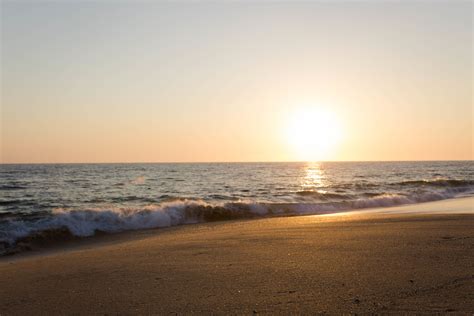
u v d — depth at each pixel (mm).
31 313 5551
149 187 40469
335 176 62125
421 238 9984
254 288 6195
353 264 7441
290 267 7387
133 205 23875
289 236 11055
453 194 28516
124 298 5984
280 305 5402
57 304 5875
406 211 19047
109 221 14844
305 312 5109
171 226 15562
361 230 11766
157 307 5531
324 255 8305
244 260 8141
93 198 29047
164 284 6609
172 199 27516
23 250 11594
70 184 45000
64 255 9766
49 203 25562
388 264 7352
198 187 40219
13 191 35500
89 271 7746
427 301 5305
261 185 42125
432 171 76375
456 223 12883
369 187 34562
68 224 13773
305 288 6078
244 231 12695
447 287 5871
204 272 7281
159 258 8688
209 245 10109
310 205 20672
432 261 7488
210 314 5184
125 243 11883
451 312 4895
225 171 88500
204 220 17234
